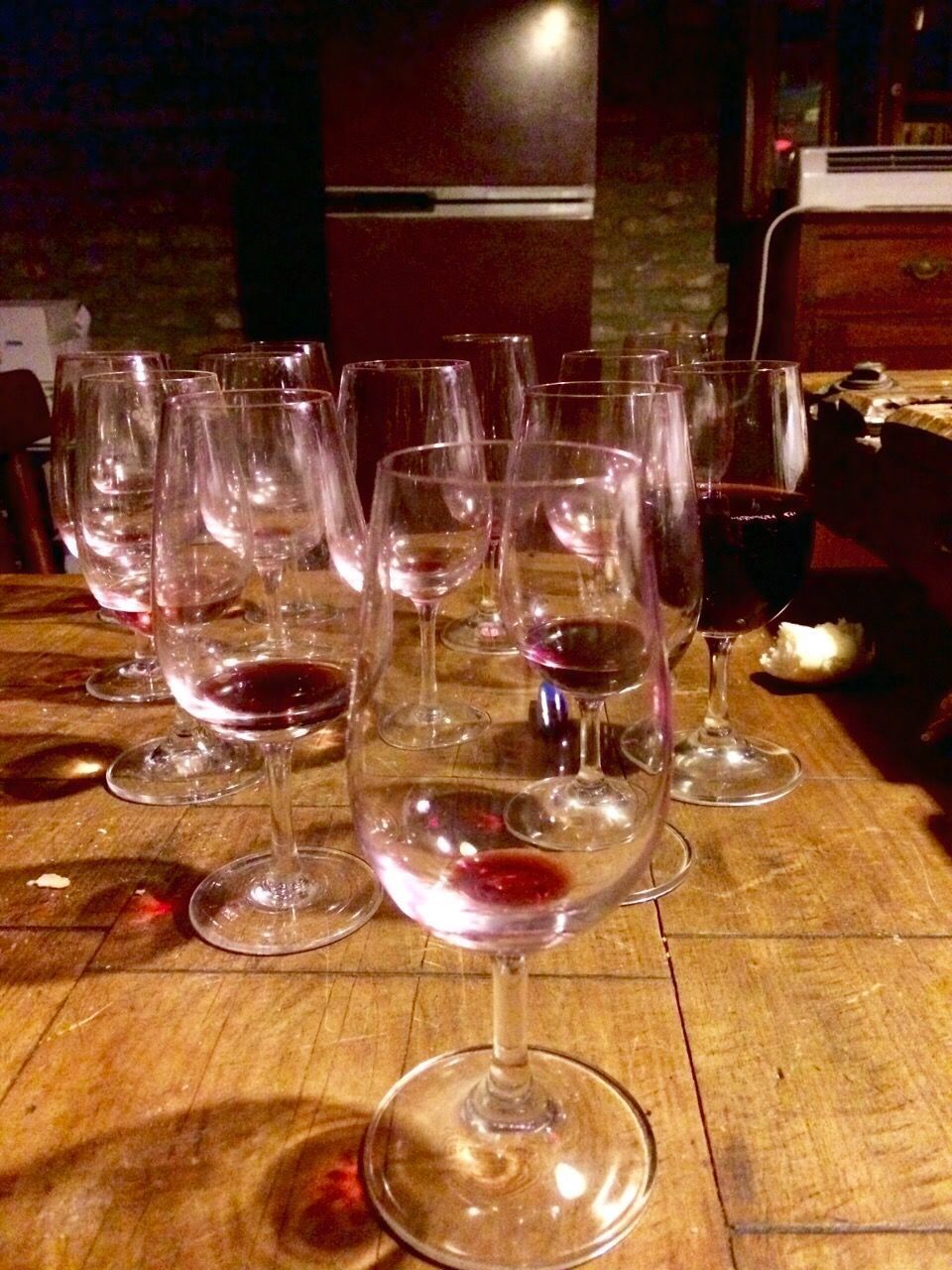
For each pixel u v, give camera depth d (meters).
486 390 1.02
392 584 0.40
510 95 2.64
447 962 0.53
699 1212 0.39
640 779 0.40
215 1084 0.46
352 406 0.85
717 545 0.70
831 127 3.04
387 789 0.40
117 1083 0.46
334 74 2.63
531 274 2.77
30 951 0.55
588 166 2.69
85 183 3.29
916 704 0.80
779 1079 0.45
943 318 2.83
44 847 0.64
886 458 0.99
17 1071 0.47
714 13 3.15
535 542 0.50
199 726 0.78
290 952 0.54
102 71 3.19
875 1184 0.41
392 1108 0.44
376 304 2.79
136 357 0.98
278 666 0.59
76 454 0.81
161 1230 0.39
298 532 0.67
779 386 0.72
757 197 3.00
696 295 3.40
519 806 0.40
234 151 3.26
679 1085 0.45
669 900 0.57
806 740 0.74
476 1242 0.38
